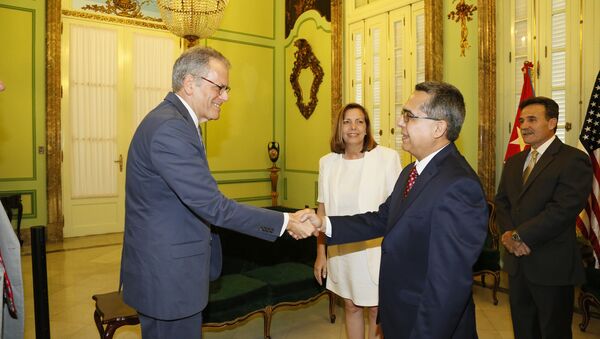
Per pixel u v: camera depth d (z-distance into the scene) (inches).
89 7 241.0
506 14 175.9
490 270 145.3
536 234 84.3
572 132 157.0
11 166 220.4
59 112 229.9
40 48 225.6
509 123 175.6
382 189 90.9
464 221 50.9
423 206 53.7
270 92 299.9
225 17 278.7
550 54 162.9
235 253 134.3
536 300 87.2
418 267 54.6
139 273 63.3
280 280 119.2
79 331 123.8
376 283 89.9
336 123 95.2
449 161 55.5
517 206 93.4
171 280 62.7
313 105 273.1
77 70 239.6
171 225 63.5
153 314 62.4
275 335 122.9
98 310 95.2
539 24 166.1
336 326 128.9
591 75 151.6
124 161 255.4
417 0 206.7
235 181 287.0
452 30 192.4
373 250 90.1
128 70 253.8
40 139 227.5
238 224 65.5
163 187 63.1
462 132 189.2
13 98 220.1
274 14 299.6
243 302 110.8
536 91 167.0
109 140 250.4
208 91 66.7
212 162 277.7
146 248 62.9
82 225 244.4
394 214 59.9
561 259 85.0
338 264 94.4
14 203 206.7
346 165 95.0
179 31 168.4
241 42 285.7
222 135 281.1
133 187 64.6
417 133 56.9
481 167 178.7
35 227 68.7
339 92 249.3
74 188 241.1
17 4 219.3
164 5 162.4
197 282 65.0
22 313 66.9
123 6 250.4
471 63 184.9
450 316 49.9
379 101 229.5
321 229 70.9
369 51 233.6
